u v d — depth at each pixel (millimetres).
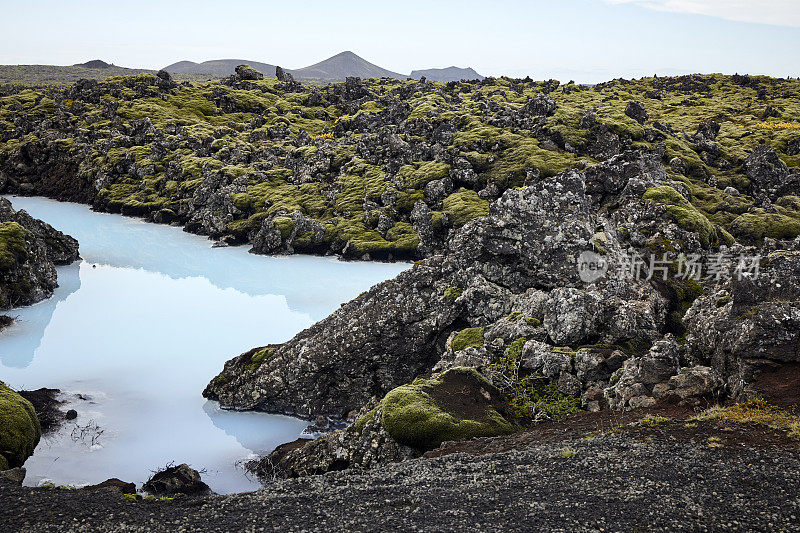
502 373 32844
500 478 20672
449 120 123688
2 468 28828
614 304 35156
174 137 144750
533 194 42250
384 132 120750
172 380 46125
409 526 17188
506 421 29344
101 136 157250
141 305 65625
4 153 157250
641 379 28953
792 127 141250
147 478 31812
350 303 43625
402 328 41031
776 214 82000
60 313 62125
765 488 17906
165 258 89438
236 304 66250
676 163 99750
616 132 107062
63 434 36750
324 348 40906
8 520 18562
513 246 40469
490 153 107188
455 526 16969
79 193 142250
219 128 159625
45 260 71000
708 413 24547
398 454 28719
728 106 181375
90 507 19688
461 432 28031
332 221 98438
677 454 20922
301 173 117875
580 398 31000
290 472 31594
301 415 41094
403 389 31078
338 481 22234
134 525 18203
